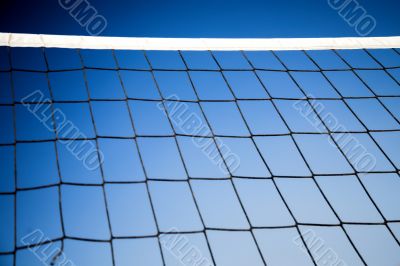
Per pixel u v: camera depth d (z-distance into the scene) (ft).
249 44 7.39
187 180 5.36
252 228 5.01
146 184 5.23
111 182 5.17
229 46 7.30
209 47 7.22
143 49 6.96
